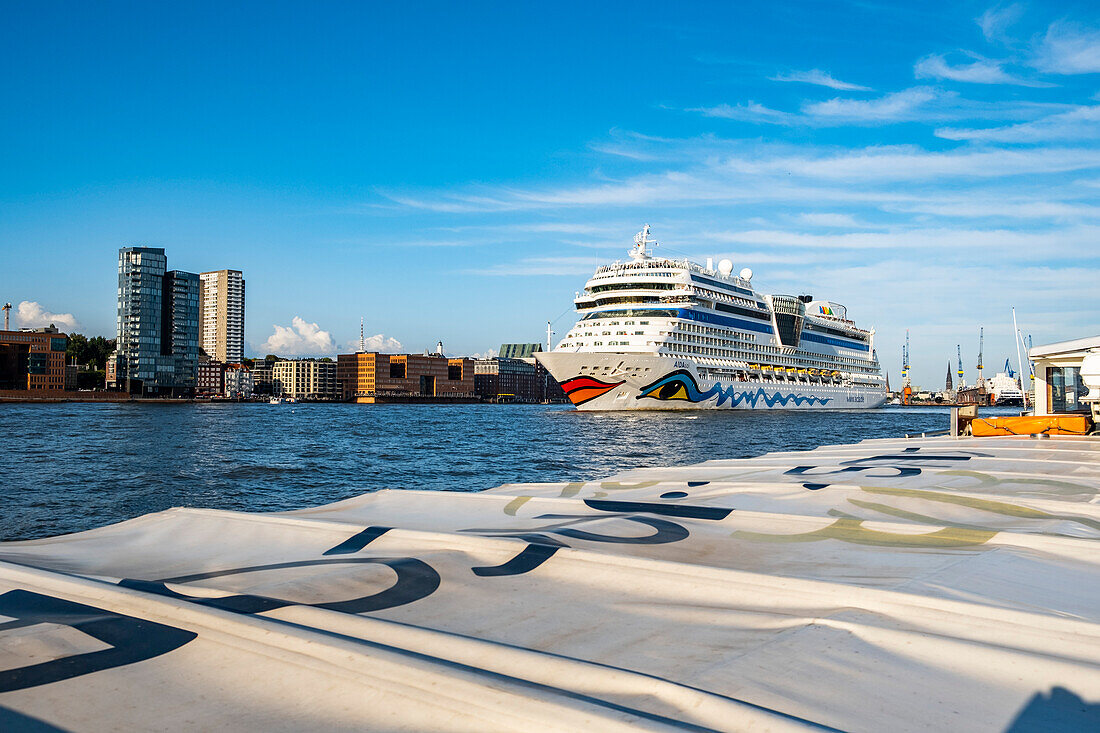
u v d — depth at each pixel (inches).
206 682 140.2
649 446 2034.9
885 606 183.6
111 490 1157.1
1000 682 139.8
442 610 191.5
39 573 215.6
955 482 499.8
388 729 120.7
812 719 127.0
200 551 285.6
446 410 7263.8
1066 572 234.2
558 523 338.6
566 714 116.3
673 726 110.0
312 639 151.6
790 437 2338.8
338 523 312.2
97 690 137.9
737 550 275.9
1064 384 957.8
